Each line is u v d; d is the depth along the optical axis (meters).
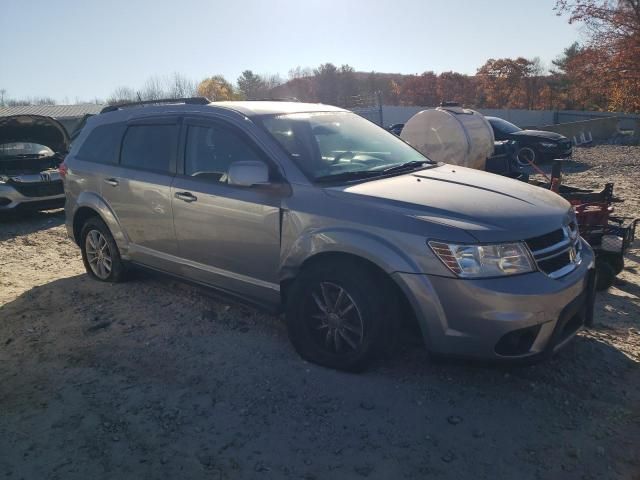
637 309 4.87
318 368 3.87
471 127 9.22
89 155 5.68
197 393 3.64
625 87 32.62
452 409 3.38
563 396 3.50
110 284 5.84
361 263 3.59
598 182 12.62
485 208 3.50
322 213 3.71
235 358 4.08
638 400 3.46
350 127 4.82
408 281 3.34
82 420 3.38
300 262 3.82
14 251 7.84
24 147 11.03
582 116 38.03
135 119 5.24
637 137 25.92
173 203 4.66
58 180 10.20
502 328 3.20
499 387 3.61
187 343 4.36
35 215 10.78
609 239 5.23
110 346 4.38
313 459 2.97
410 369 3.83
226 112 4.47
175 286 5.68
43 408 3.53
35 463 3.00
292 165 4.00
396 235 3.40
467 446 3.04
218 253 4.43
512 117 40.03
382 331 3.55
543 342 3.33
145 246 5.13
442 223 3.34
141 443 3.14
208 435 3.20
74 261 7.18
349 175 4.07
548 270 3.40
